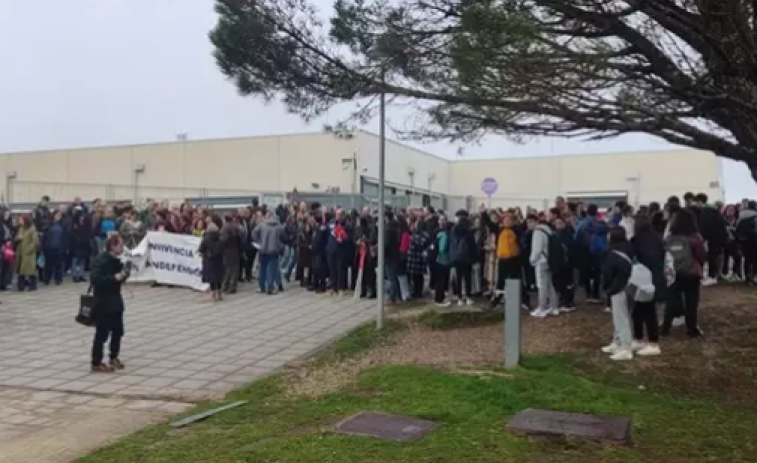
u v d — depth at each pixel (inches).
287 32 327.0
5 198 1070.4
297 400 316.2
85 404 321.1
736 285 573.6
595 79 278.1
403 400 293.7
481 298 576.1
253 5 324.8
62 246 711.1
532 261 481.4
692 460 220.2
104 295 385.1
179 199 1045.2
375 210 720.3
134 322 523.5
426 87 315.9
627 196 1445.6
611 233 374.9
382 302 475.8
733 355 365.7
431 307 538.0
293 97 340.5
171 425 278.5
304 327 500.7
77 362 406.0
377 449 227.9
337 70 328.5
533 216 530.6
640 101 285.0
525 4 250.5
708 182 1499.8
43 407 315.9
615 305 367.2
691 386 326.3
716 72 252.5
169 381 363.6
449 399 289.6
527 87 279.9
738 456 224.8
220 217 712.4
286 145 1355.8
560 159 1626.5
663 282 371.2
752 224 571.5
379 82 323.9
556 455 222.1
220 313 557.3
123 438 263.0
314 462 217.6
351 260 635.5
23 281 670.5
